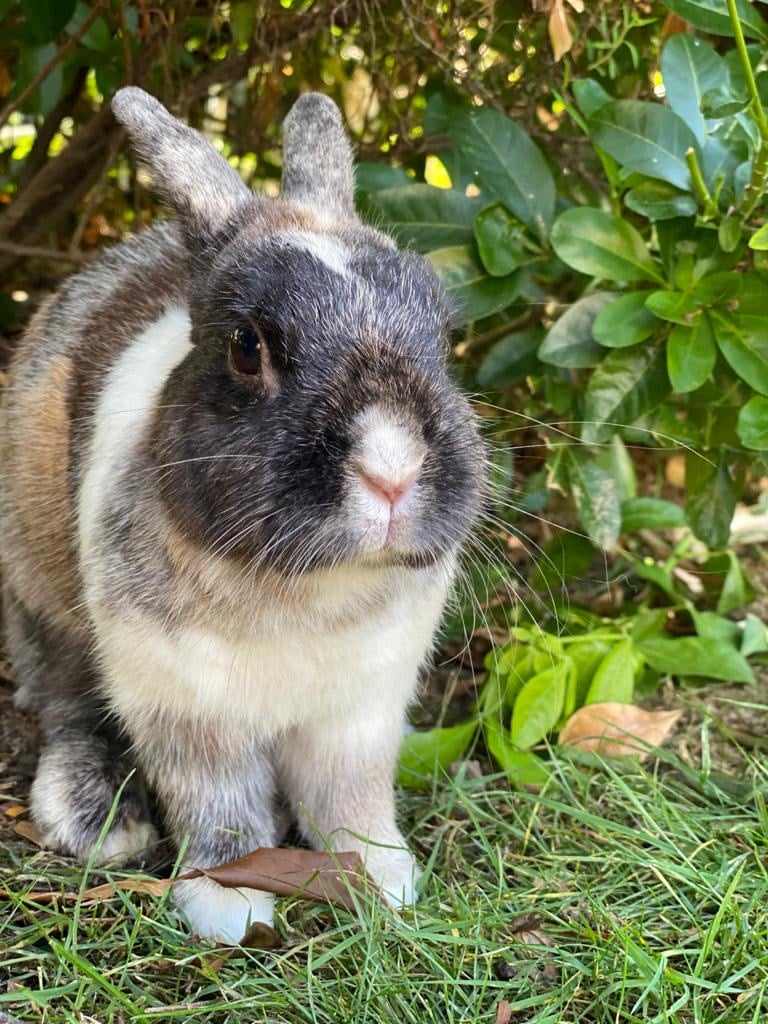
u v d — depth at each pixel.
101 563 0.32
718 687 0.46
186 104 0.48
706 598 0.51
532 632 0.43
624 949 0.30
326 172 0.36
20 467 0.39
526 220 0.42
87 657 0.38
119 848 0.35
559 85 0.45
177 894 0.33
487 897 0.33
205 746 0.33
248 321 0.29
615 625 0.47
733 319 0.39
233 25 0.47
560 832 0.37
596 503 0.45
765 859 0.36
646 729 0.41
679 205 0.39
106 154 0.51
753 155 0.38
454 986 0.30
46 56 0.48
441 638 0.42
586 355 0.42
